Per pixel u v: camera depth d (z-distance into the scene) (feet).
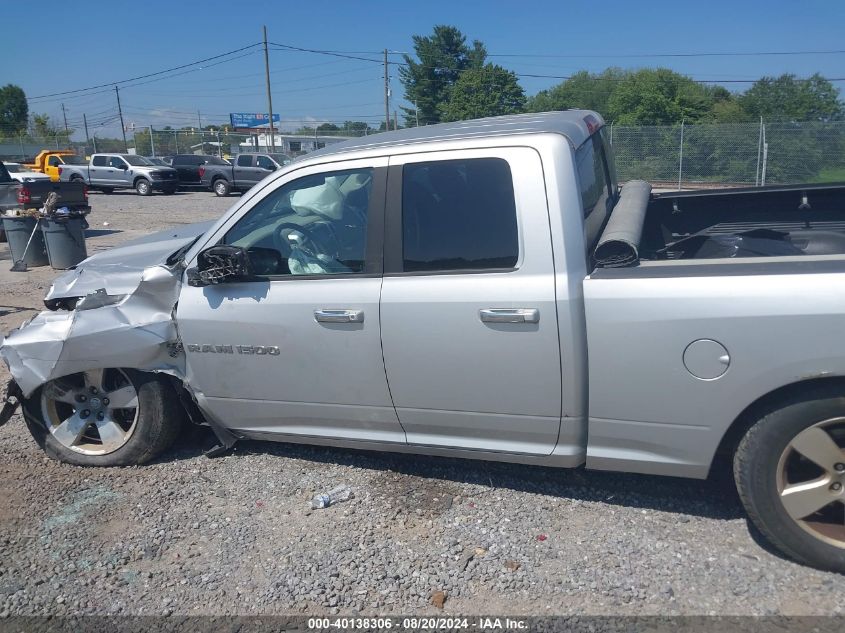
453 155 11.05
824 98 126.11
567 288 10.16
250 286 12.31
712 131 75.56
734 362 9.48
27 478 13.87
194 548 11.38
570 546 10.77
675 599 9.50
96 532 11.96
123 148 203.21
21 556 11.41
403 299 11.09
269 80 153.69
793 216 15.19
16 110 279.28
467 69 182.39
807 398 9.30
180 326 12.89
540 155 10.52
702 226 15.69
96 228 59.21
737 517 11.20
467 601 9.79
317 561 10.83
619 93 125.80
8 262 41.63
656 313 9.77
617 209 12.75
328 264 11.87
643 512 11.51
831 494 9.48
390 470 13.38
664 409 10.04
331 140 153.48
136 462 14.07
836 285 9.03
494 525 11.43
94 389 13.99
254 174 96.37
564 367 10.35
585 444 10.89
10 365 13.61
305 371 12.14
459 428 11.49
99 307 13.52
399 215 11.27
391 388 11.59
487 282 10.58
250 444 14.75
